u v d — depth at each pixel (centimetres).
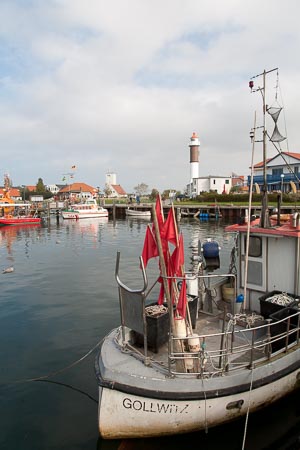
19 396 648
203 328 646
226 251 2161
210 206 4903
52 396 648
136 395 451
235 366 501
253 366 490
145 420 459
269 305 612
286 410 562
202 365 461
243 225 719
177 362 481
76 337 904
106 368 471
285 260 648
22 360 785
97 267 1812
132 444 484
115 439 488
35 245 2762
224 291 764
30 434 545
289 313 580
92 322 1006
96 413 596
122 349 515
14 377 715
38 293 1318
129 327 505
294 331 547
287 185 4216
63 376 717
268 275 675
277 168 4453
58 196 10581
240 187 7400
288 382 541
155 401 449
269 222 688
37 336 913
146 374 459
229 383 468
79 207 5912
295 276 638
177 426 464
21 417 588
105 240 3034
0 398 643
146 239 534
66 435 541
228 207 4619
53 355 807
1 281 1524
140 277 1559
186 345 514
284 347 550
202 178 7231
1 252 2416
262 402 511
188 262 1762
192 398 451
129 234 3522
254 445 495
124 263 1914
